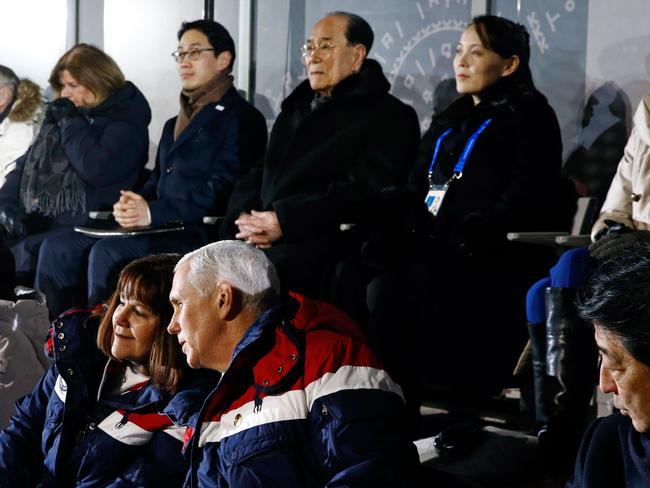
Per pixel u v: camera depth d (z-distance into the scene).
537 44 10.78
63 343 6.16
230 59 11.16
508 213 8.11
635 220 8.05
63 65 11.95
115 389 6.11
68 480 6.15
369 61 9.48
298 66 12.88
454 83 11.42
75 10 14.76
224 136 10.88
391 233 8.31
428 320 8.05
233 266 5.10
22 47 15.10
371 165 9.09
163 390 5.84
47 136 11.97
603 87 10.34
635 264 3.31
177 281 5.18
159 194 11.11
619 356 3.32
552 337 6.83
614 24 10.23
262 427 4.83
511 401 8.98
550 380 6.85
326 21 9.54
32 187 11.91
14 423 6.50
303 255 8.56
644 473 3.67
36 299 7.95
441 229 8.45
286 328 4.94
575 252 6.84
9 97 13.48
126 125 11.89
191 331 5.13
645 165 8.07
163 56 14.05
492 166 8.45
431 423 8.50
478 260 8.05
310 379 4.82
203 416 5.03
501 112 8.54
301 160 9.30
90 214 11.32
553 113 8.51
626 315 3.24
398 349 8.05
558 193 8.40
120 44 14.41
